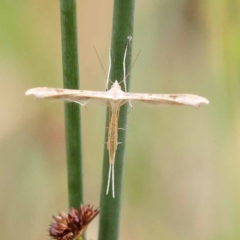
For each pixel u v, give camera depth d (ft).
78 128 0.59
